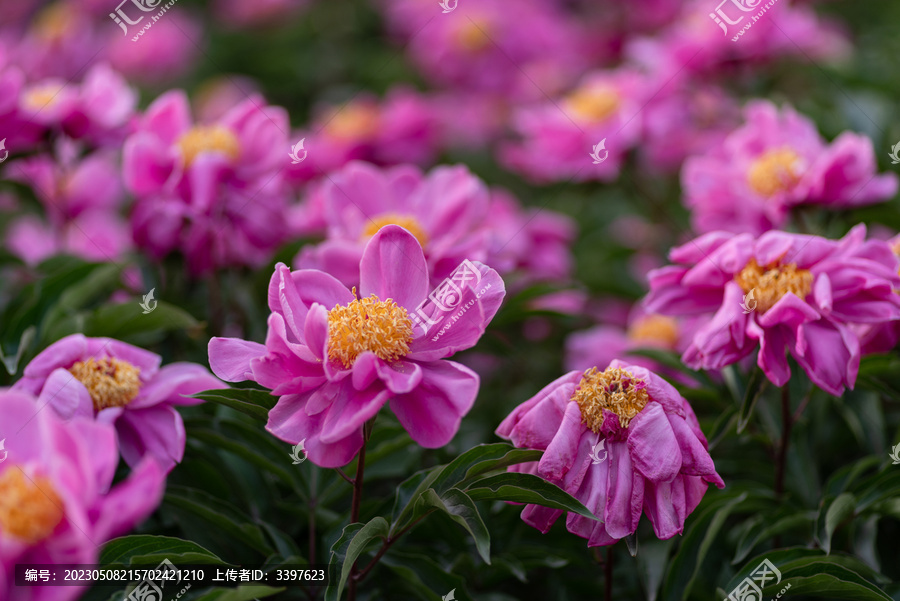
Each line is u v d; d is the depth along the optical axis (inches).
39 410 35.5
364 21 81.7
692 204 45.8
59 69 67.9
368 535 35.8
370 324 36.1
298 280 36.9
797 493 40.5
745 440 40.6
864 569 38.1
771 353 37.9
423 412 35.9
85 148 45.1
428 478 36.2
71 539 34.0
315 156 52.0
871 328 39.8
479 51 72.1
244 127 44.2
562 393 36.6
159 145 43.4
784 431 39.4
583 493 36.2
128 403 38.0
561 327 49.3
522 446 36.7
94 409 37.7
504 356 44.0
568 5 84.0
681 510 36.1
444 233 43.9
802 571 37.6
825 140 47.9
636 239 58.8
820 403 41.5
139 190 43.6
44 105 45.1
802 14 56.0
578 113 51.6
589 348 47.1
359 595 38.4
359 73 75.2
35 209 46.9
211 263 43.8
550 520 36.6
